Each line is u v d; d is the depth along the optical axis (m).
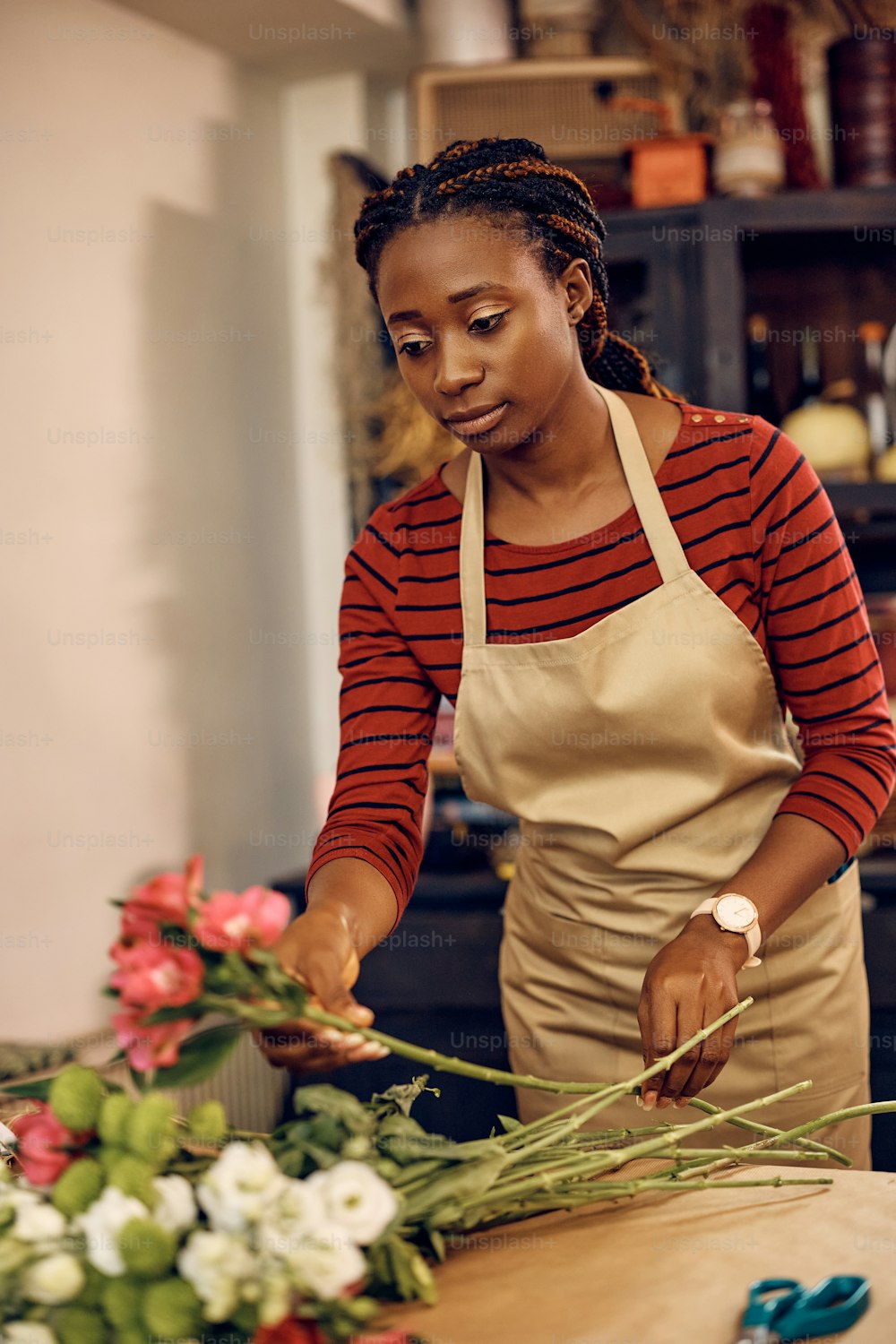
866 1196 0.91
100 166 2.42
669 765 1.25
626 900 1.29
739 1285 0.80
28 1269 0.67
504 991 1.44
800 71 2.55
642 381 1.30
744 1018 1.29
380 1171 0.78
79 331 2.38
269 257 2.85
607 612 1.22
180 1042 0.71
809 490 1.19
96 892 2.39
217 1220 0.68
